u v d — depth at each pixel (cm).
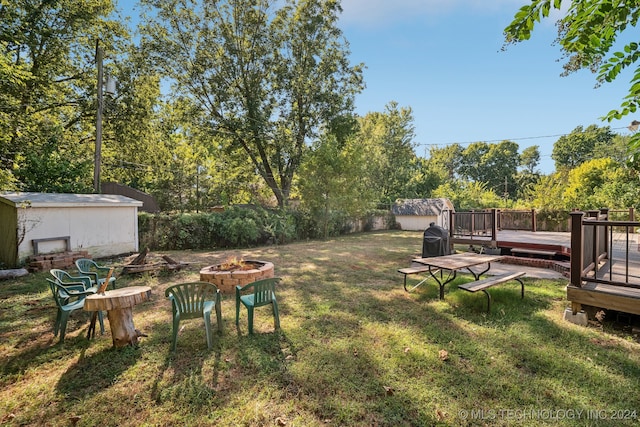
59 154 1173
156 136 1812
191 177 1838
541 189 1909
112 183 1498
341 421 215
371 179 2941
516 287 535
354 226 2038
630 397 233
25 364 296
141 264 714
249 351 316
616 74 252
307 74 1842
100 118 1127
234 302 495
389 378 265
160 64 1622
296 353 313
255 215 1374
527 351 304
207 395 245
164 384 261
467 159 5244
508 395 238
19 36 1105
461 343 325
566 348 309
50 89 1330
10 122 866
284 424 212
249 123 1739
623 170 1220
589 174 1877
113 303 309
